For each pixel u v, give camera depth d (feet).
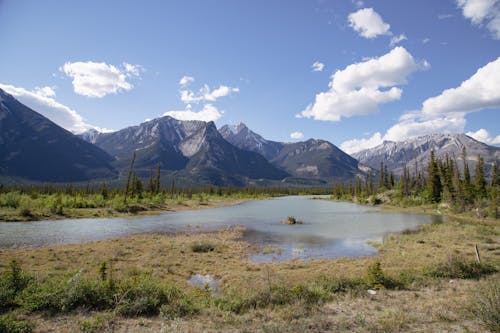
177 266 64.95
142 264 64.44
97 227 135.33
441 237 97.55
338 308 34.01
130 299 32.94
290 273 58.29
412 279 47.55
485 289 31.68
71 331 25.71
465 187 216.54
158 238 106.32
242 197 500.74
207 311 32.42
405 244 90.17
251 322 29.17
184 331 26.09
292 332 25.96
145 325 28.02
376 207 282.77
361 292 40.65
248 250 88.33
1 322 24.91
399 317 29.25
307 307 33.58
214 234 119.34
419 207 245.86
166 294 35.35
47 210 174.29
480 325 26.27
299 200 470.39
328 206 308.60
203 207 286.46
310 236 115.34
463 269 50.11
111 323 28.25
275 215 205.98
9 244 89.97
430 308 32.22
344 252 85.05
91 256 71.31
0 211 161.58
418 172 371.15
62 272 54.03
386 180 440.45
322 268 62.69
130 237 107.24
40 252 75.92
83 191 308.81
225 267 65.72
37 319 28.32
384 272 53.11
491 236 95.25
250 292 39.01
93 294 33.19
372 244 95.66
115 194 278.87
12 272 36.06
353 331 26.63
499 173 273.75
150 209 229.45
